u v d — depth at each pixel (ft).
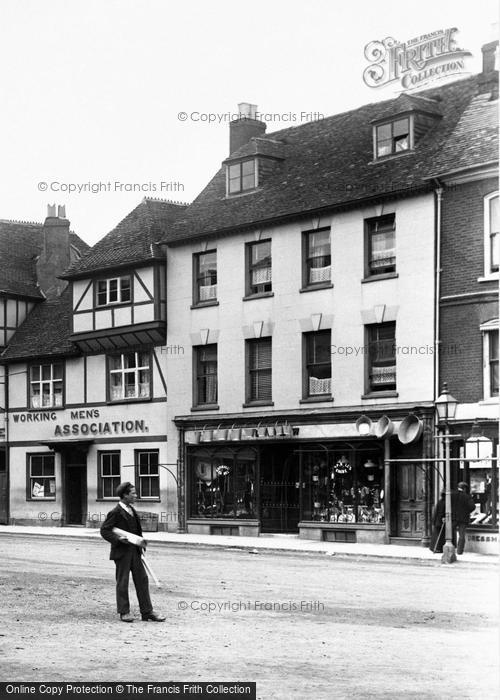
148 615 48.57
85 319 126.52
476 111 96.53
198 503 113.29
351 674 36.58
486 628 47.09
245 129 125.80
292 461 105.09
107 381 125.29
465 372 90.12
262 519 106.93
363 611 52.54
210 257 114.52
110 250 125.18
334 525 99.40
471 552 87.25
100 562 79.61
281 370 105.40
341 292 100.53
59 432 131.03
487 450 87.25
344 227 100.73
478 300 89.51
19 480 135.74
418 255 94.38
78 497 129.59
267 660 38.88
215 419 111.14
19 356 135.85
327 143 112.57
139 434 120.98
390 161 100.63
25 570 72.79
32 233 157.07
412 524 94.07
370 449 97.19
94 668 36.81
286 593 59.77
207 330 113.19
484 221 89.61
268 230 107.65
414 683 35.22
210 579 67.21
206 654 39.93
